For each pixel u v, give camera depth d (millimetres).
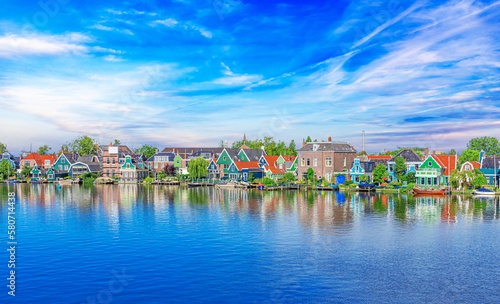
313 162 133250
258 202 90688
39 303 33219
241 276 38969
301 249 48125
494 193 100938
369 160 134125
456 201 90250
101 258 44500
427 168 115188
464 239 52656
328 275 39250
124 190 127000
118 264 42438
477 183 106125
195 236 54625
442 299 33969
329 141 135250
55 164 180375
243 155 152875
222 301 33625
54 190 127812
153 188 135625
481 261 43406
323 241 51812
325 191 117875
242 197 102062
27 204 88812
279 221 65375
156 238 53500
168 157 180750
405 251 47156
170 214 73188
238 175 143375
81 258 44531
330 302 33438
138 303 33281
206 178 154375
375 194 107438
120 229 59219
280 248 48562
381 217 68562
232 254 46000
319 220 66062
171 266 41844
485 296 34531
